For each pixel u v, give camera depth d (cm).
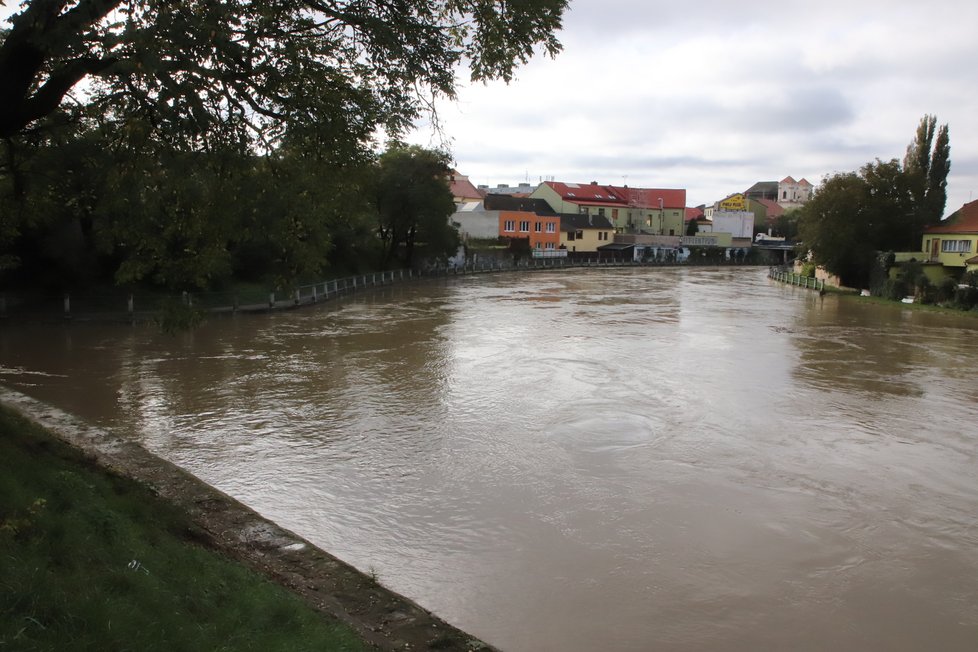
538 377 1953
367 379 1894
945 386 1931
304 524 1016
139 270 941
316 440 1378
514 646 744
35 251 2747
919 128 5856
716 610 823
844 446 1412
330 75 896
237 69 782
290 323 2931
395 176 5078
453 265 6391
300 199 958
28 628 409
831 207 4997
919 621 812
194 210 936
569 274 6788
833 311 3728
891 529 1041
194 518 877
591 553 950
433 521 1036
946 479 1244
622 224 9938
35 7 614
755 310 3725
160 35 646
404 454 1310
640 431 1476
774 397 1783
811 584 886
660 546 974
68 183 1033
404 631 665
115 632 437
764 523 1053
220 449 1313
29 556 502
